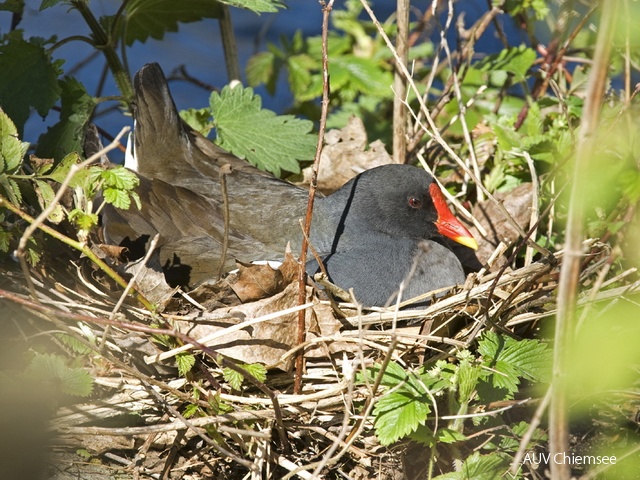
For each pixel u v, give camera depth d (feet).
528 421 24.20
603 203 26.66
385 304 26.03
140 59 46.98
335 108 39.91
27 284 22.97
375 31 40.55
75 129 29.45
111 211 26.66
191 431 22.61
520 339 24.66
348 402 20.03
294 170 31.19
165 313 23.50
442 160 32.76
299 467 20.79
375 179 28.55
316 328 23.31
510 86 33.99
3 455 21.77
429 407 21.99
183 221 27.14
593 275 26.68
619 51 28.66
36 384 21.67
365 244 28.14
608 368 19.42
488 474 21.34
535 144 29.86
